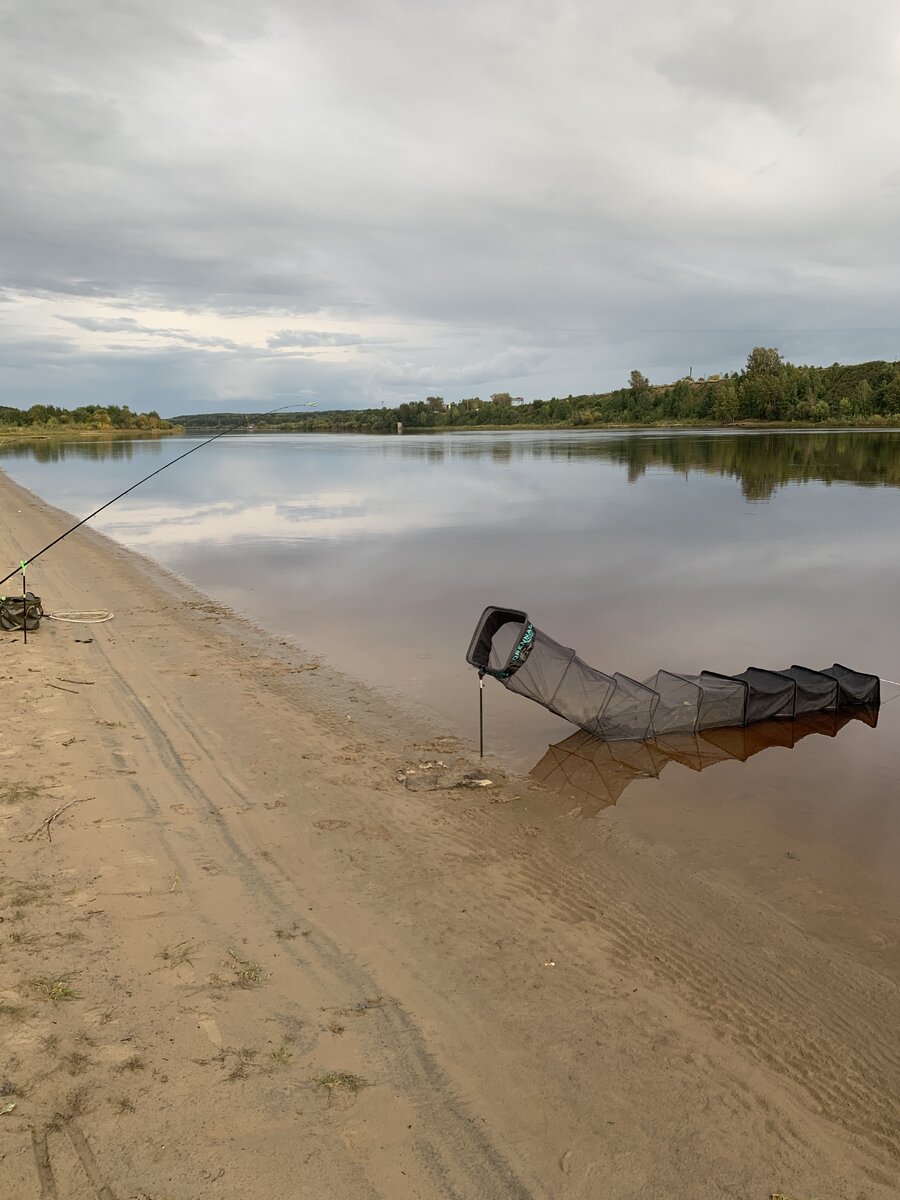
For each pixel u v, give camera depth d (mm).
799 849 7223
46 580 17969
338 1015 4746
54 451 82125
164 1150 3564
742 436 88750
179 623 14516
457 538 24234
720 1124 4137
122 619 14633
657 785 8555
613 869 6809
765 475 42750
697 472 45312
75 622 14125
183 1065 4113
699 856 7074
